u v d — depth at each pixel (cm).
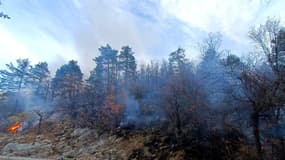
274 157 2345
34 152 3009
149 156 2656
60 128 3816
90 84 5338
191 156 2531
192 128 2831
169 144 2747
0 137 3656
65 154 2897
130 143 2944
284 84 2362
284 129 2395
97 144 3083
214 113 2859
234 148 2562
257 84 2419
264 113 2409
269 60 2603
